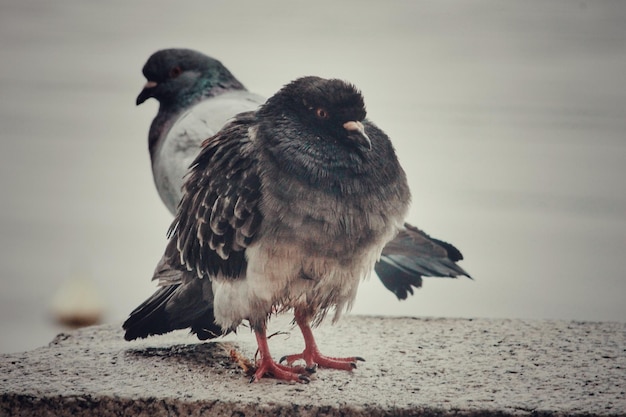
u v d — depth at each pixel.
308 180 8.92
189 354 10.30
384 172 9.26
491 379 9.48
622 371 9.71
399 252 11.32
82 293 17.42
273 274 9.08
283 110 9.23
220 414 8.83
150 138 15.12
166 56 14.88
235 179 9.15
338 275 9.23
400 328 11.31
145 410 8.90
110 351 10.45
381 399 8.89
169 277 9.92
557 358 10.15
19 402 8.99
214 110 13.63
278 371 9.42
